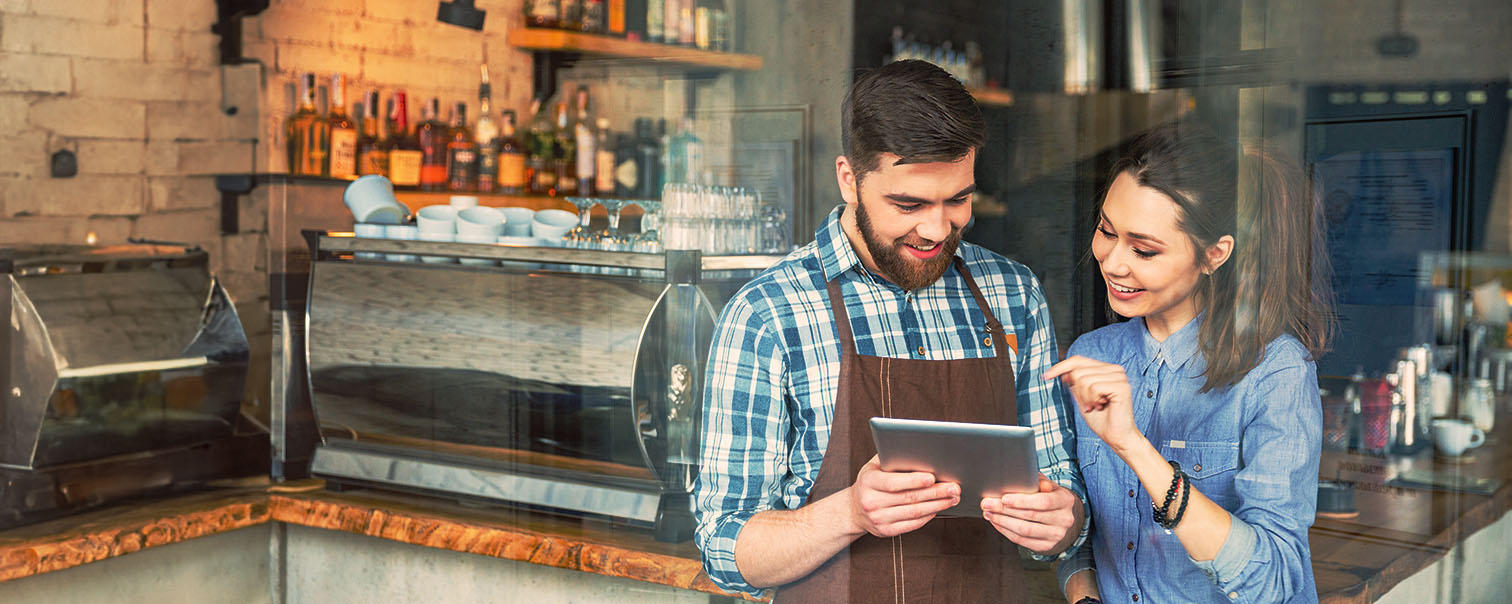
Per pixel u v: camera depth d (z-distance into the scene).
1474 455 1.06
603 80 1.56
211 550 2.09
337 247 2.03
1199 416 1.11
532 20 1.74
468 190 2.13
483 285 1.78
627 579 1.61
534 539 1.70
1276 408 1.09
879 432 1.06
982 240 1.14
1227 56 1.07
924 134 1.09
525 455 1.74
